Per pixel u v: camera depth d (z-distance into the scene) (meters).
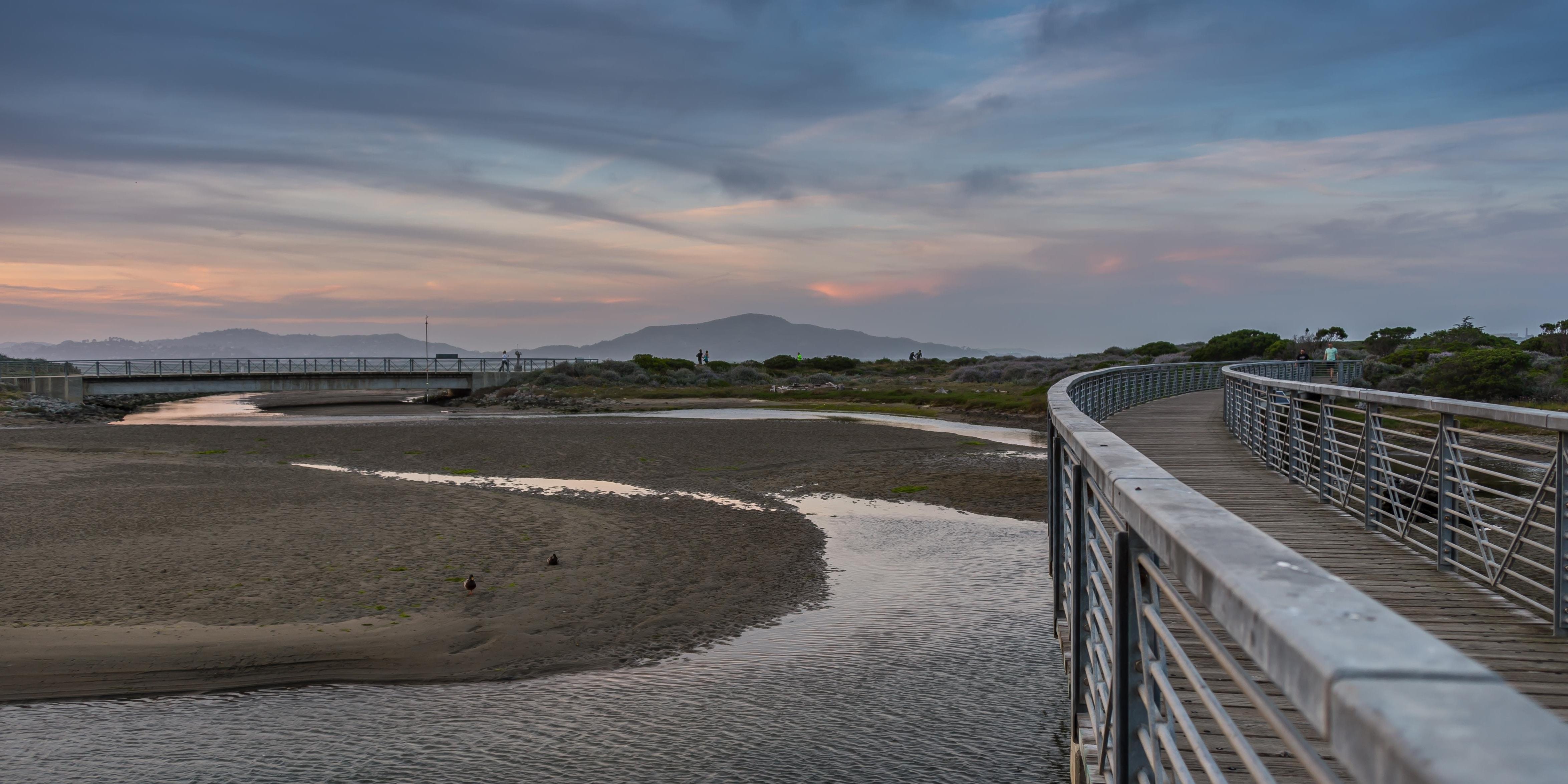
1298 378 34.59
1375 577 6.24
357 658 9.73
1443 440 6.47
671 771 7.05
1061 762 7.16
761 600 11.89
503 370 70.94
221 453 28.88
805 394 54.59
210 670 9.31
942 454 26.77
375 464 26.38
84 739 7.64
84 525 15.77
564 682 9.05
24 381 54.78
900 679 8.98
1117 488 2.52
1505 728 0.76
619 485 22.23
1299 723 4.12
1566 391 36.12
